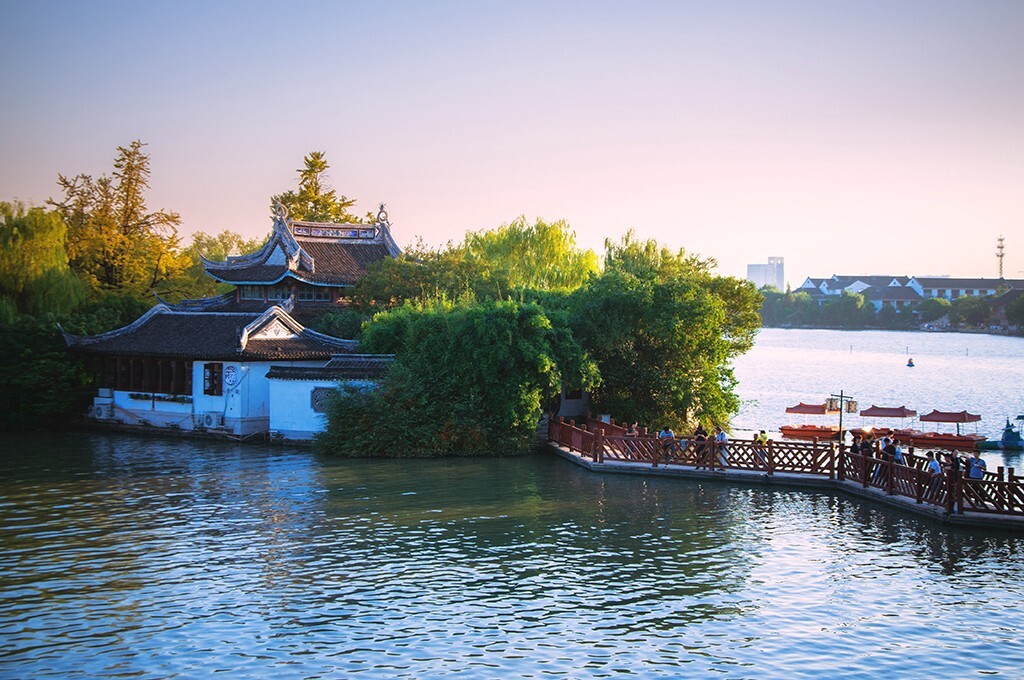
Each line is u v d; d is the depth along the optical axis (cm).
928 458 3953
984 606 2677
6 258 6781
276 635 2425
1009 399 10488
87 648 2330
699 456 4519
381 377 5259
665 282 5966
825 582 2884
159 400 5828
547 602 2691
